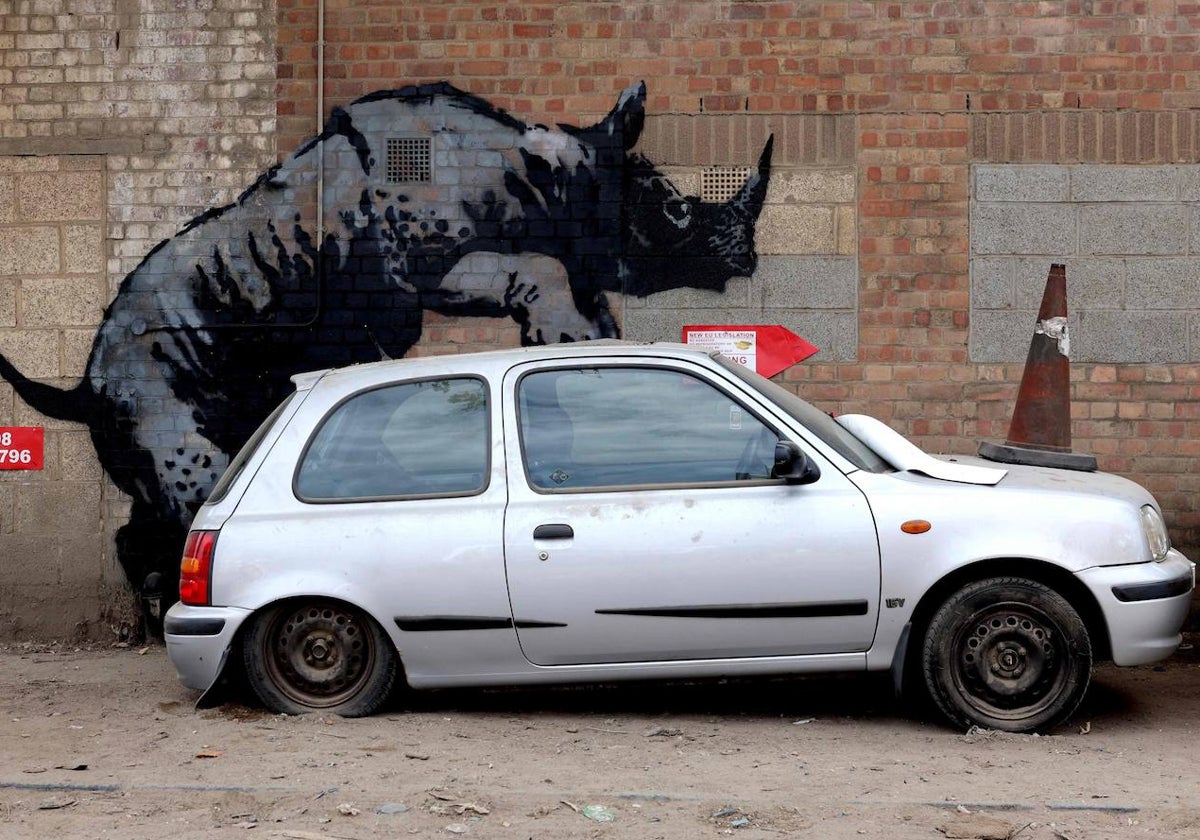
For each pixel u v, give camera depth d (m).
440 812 4.85
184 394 8.98
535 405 6.27
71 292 9.02
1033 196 8.78
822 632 5.98
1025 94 8.77
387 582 6.10
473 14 8.91
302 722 6.16
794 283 8.86
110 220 9.00
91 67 9.00
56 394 9.02
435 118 8.94
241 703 6.61
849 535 5.95
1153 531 6.13
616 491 6.09
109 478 8.99
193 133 8.99
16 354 9.03
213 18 8.98
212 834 4.65
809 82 8.84
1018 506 5.98
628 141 8.91
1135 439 8.77
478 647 6.09
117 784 5.22
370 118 8.95
